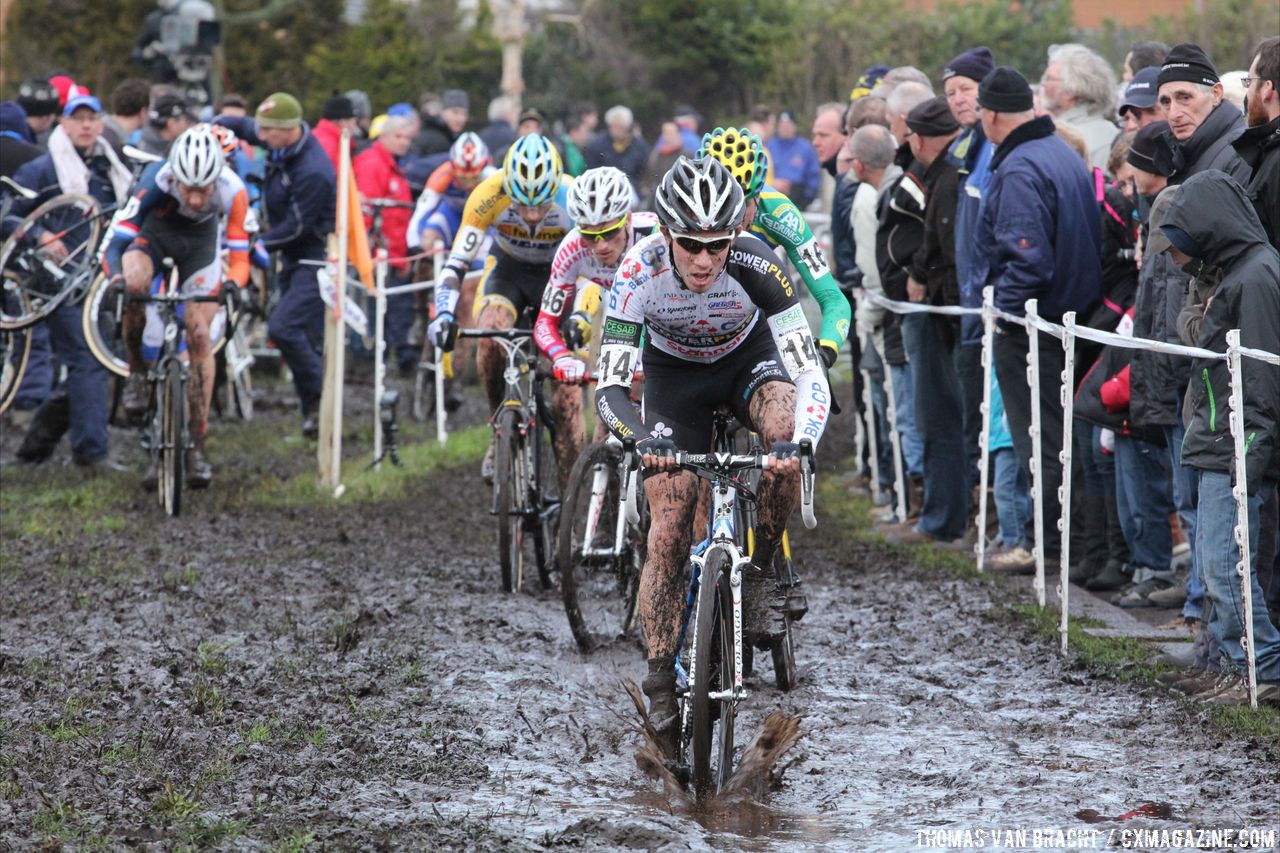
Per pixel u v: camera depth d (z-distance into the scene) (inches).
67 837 363.6
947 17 2203.5
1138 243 644.1
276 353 1492.4
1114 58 1937.7
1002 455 719.7
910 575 723.4
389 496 949.2
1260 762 433.1
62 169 1023.6
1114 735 469.7
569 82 2792.8
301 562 759.1
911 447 830.5
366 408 1325.0
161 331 947.3
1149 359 579.2
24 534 800.9
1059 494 683.4
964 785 423.5
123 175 1056.2
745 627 489.7
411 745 458.6
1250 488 488.1
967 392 760.3
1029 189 658.2
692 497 454.6
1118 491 651.5
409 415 1307.8
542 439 711.7
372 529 853.8
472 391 1465.3
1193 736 462.9
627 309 452.4
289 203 1111.6
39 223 983.6
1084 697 516.1
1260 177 523.8
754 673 561.0
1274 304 482.3
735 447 513.7
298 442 1151.6
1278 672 500.4
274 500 925.2
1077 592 673.0
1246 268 487.2
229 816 386.0
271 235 1112.8
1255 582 502.0
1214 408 494.6
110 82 2898.6
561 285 653.9
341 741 459.8
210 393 914.7
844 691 532.4
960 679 545.6
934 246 753.6
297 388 1157.1
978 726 485.4
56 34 2935.5
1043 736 472.7
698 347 472.1
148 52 1760.6
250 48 2913.4
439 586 713.6
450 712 497.0
